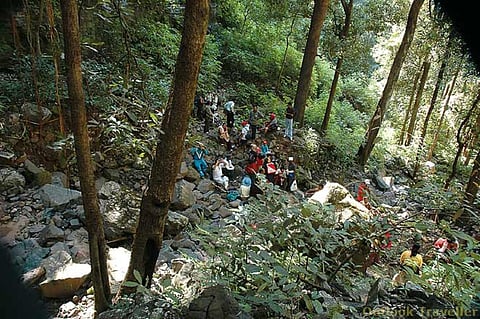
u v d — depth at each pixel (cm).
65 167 747
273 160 1054
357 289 328
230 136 1216
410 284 332
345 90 2220
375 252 365
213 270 321
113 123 476
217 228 346
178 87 325
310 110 1680
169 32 1269
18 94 746
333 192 588
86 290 473
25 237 573
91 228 347
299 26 1923
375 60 2003
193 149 995
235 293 272
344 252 352
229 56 1684
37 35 541
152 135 431
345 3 1377
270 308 271
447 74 1448
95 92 719
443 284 308
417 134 1834
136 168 823
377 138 1469
